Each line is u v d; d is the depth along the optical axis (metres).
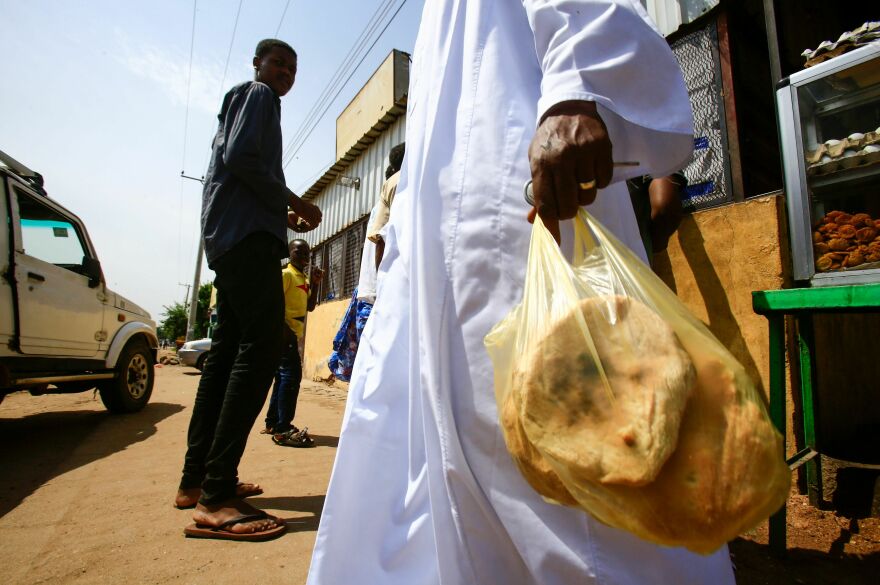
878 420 2.93
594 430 0.62
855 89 1.99
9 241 3.85
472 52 1.07
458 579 0.92
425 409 0.98
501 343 0.82
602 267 0.76
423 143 1.20
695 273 2.74
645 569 0.81
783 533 1.69
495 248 0.95
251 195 2.15
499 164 0.98
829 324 2.63
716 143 2.96
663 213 1.79
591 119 0.79
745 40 3.09
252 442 3.73
